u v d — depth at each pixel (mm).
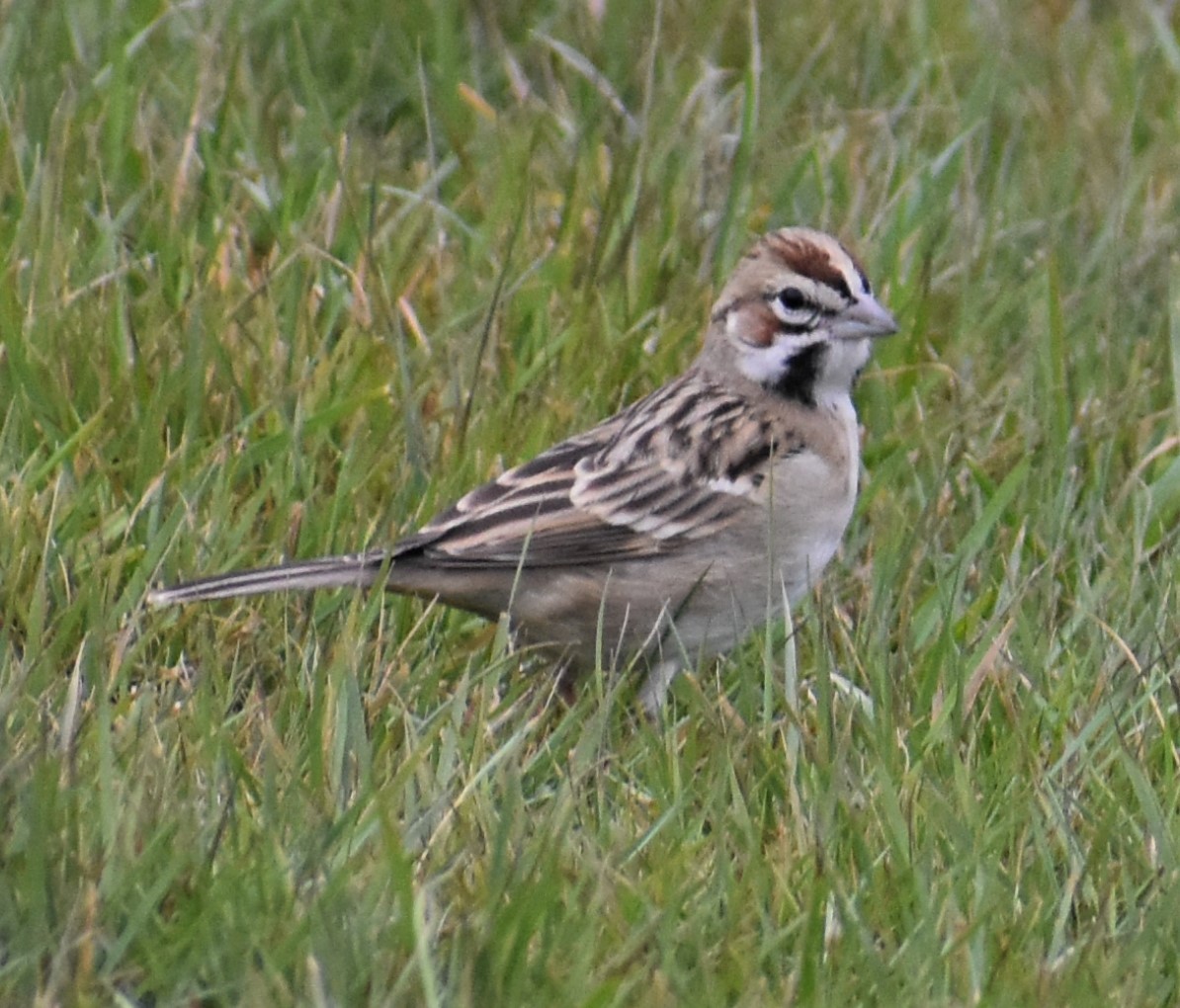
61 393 14195
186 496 13453
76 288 15133
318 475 14320
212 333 14578
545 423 14570
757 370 13531
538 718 12281
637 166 17219
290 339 15086
